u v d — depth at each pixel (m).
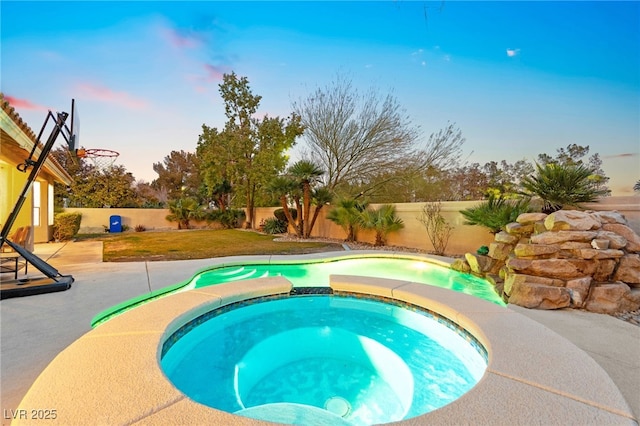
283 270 6.62
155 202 24.77
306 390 2.66
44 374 1.69
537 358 1.96
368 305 3.87
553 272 4.02
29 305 3.56
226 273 6.18
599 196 5.27
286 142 18.12
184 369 2.64
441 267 6.69
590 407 1.47
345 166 16.20
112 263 6.19
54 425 1.29
